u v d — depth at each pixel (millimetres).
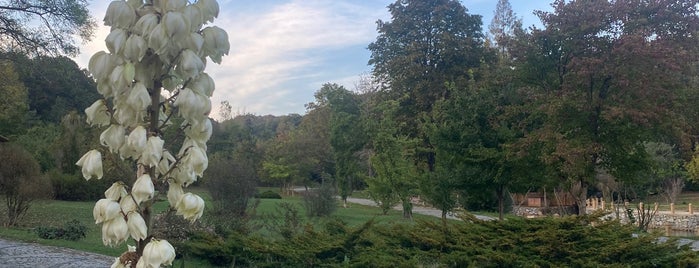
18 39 20859
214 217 14500
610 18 17641
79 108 51969
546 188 20203
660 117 16688
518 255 9461
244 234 12781
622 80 16500
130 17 2090
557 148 16734
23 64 22000
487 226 10719
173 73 2211
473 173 19188
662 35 17859
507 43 19984
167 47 2064
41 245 14578
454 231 10883
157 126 2168
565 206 31781
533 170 18719
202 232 12219
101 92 2139
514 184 19656
